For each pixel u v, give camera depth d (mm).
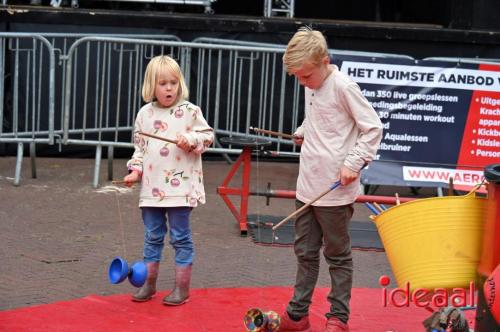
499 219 4316
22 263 6332
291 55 4660
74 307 5426
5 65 9453
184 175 5383
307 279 5043
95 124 9391
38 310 5355
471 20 10219
